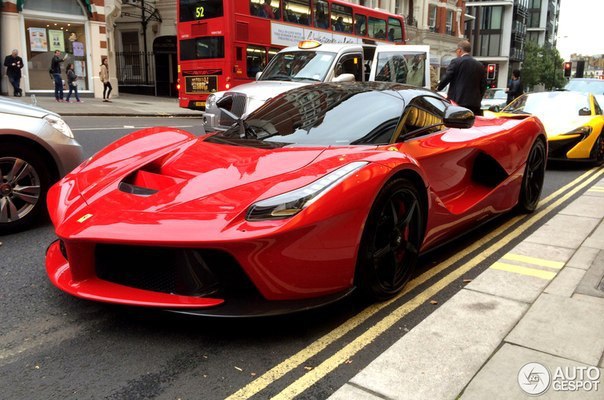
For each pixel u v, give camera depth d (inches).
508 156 174.9
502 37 2598.4
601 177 303.4
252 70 530.0
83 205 111.7
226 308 97.1
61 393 85.3
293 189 100.7
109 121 524.1
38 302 118.8
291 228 94.3
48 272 113.4
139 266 102.7
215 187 107.8
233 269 96.6
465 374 90.0
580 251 155.9
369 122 136.9
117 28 1133.1
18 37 721.6
